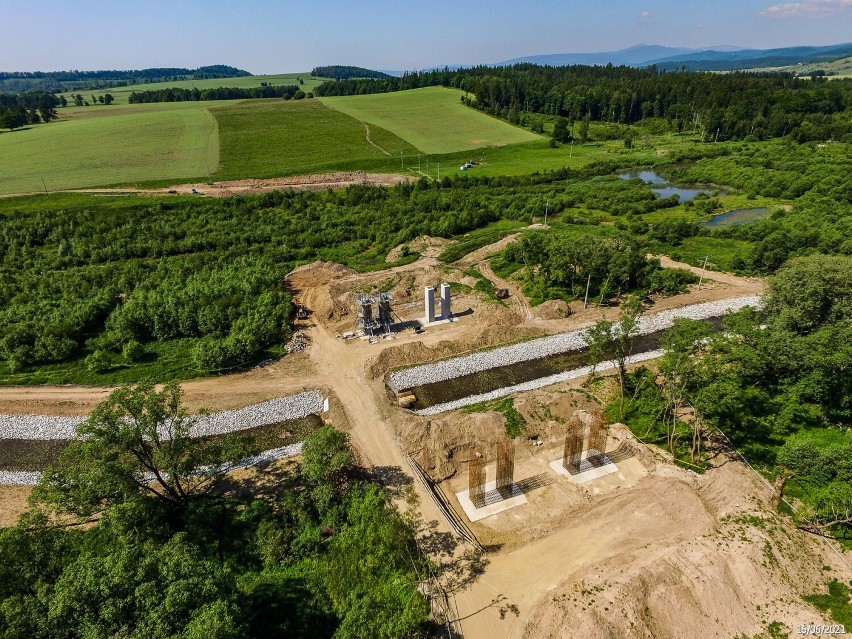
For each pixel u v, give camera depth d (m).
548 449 44.66
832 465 37.06
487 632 29.42
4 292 74.06
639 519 36.53
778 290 56.78
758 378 49.25
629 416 48.06
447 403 52.59
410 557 34.09
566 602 30.27
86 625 23.25
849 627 28.81
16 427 50.53
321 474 37.66
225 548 36.09
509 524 36.97
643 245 78.94
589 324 66.12
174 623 23.52
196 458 38.28
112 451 34.69
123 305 68.19
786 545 33.62
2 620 23.59
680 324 45.69
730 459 41.88
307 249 96.50
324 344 63.31
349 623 27.69
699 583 30.52
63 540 30.88
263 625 30.59
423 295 76.12
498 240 95.81
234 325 63.09
